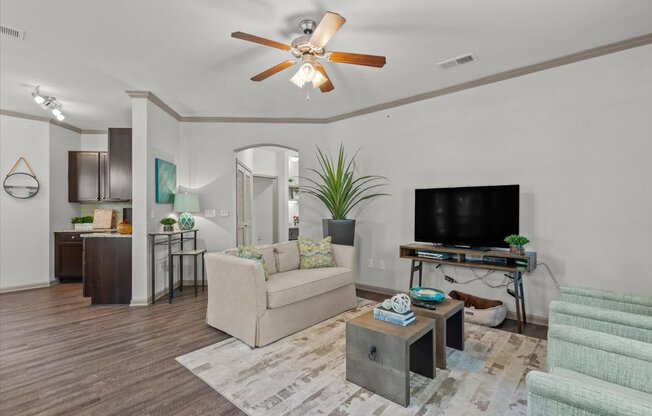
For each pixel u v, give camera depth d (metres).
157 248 4.37
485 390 2.18
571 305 1.96
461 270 3.96
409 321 2.27
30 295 4.59
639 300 2.10
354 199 4.95
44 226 5.14
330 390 2.19
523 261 3.20
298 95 4.28
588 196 3.15
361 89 4.09
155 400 2.09
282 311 3.05
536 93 3.42
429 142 4.21
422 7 2.42
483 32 2.77
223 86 3.94
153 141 4.26
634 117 2.93
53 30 2.69
